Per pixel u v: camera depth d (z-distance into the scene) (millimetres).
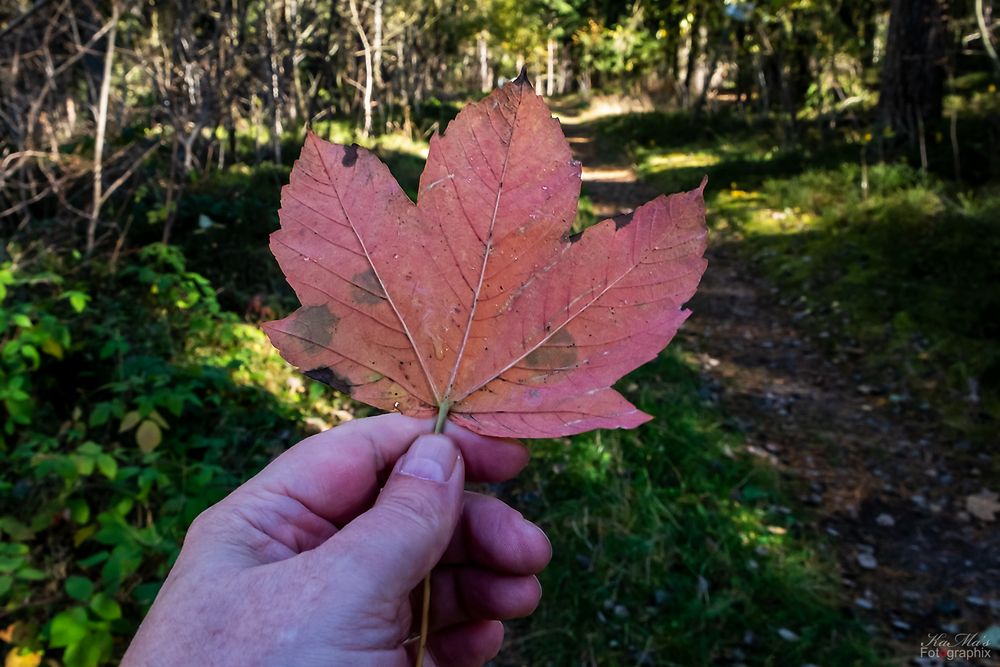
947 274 5332
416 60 15375
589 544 2771
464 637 1091
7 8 4219
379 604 729
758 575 2742
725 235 7641
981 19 5414
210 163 7121
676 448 3459
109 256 3969
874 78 12219
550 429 625
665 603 2553
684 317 612
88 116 5648
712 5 12297
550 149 657
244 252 4711
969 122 8266
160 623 743
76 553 2096
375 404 652
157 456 2164
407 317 662
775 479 3467
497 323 661
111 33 4008
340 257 658
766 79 13289
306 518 919
